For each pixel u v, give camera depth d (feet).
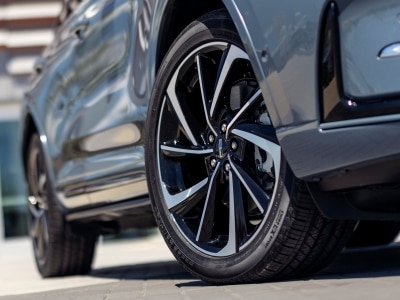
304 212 9.95
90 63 15.51
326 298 8.12
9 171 43.78
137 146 13.17
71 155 16.65
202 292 10.12
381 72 8.81
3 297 13.56
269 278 10.61
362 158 8.93
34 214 20.06
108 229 18.24
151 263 22.43
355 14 9.02
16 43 43.06
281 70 9.53
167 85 11.78
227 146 10.93
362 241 18.47
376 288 8.58
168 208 11.70
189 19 12.05
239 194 10.68
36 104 19.10
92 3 16.14
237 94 10.82
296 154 9.52
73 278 18.52
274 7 9.66
